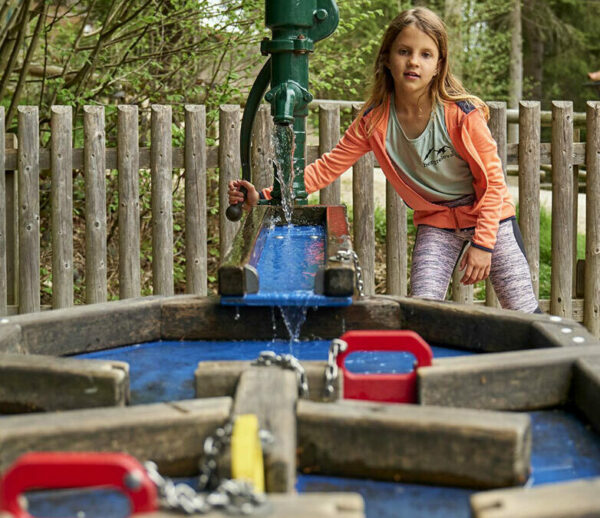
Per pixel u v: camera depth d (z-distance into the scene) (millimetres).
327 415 1413
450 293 5148
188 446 1399
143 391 1915
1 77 5891
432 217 3174
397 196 4695
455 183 3104
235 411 1388
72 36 6840
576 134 4906
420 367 1649
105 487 1368
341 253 2258
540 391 1686
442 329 2221
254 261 2400
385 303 2264
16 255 4668
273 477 1279
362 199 4680
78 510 1295
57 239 4562
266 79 3414
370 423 1396
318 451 1428
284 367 1629
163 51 6000
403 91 3029
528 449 1392
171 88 6234
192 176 4609
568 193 4707
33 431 1354
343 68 6535
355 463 1415
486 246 2912
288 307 2232
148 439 1390
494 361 1679
